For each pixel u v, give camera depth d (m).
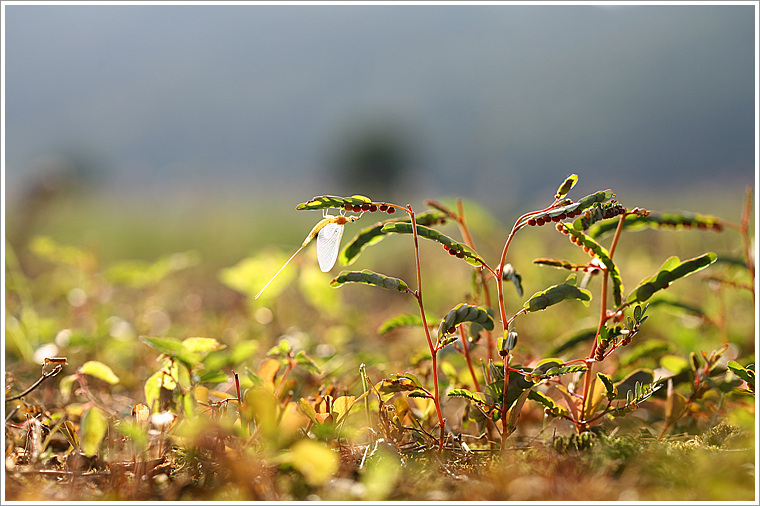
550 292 0.63
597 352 0.63
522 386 0.63
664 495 0.60
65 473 0.63
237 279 0.82
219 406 0.64
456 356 0.69
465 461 0.64
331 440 0.64
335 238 0.63
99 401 0.70
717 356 0.66
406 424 0.66
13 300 0.82
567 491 0.60
